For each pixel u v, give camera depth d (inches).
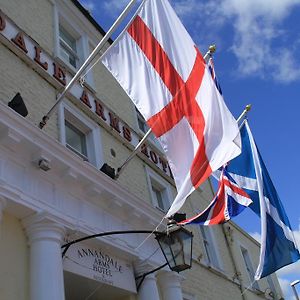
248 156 429.4
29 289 279.3
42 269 280.2
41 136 303.7
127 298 382.6
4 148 291.4
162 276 427.5
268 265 378.3
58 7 510.6
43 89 394.9
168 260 324.5
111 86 547.2
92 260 341.1
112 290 368.2
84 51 521.0
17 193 286.5
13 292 271.0
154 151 564.4
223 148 275.3
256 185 419.8
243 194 414.0
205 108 288.7
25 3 446.9
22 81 372.2
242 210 410.0
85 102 447.8
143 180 507.5
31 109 366.3
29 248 293.4
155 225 419.2
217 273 603.5
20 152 300.2
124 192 378.6
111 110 495.5
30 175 306.8
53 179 324.2
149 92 301.7
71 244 311.9
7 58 366.9
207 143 280.5
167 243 327.0
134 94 302.8
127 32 319.6
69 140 423.5
